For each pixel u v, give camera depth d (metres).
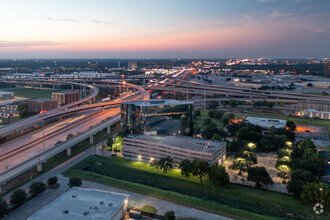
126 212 147.62
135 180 194.38
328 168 195.00
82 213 130.00
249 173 176.62
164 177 194.12
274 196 165.88
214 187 177.75
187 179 189.25
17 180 189.88
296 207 153.38
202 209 154.75
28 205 157.00
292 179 167.00
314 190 151.50
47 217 126.69
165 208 155.88
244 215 147.62
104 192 152.50
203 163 182.50
